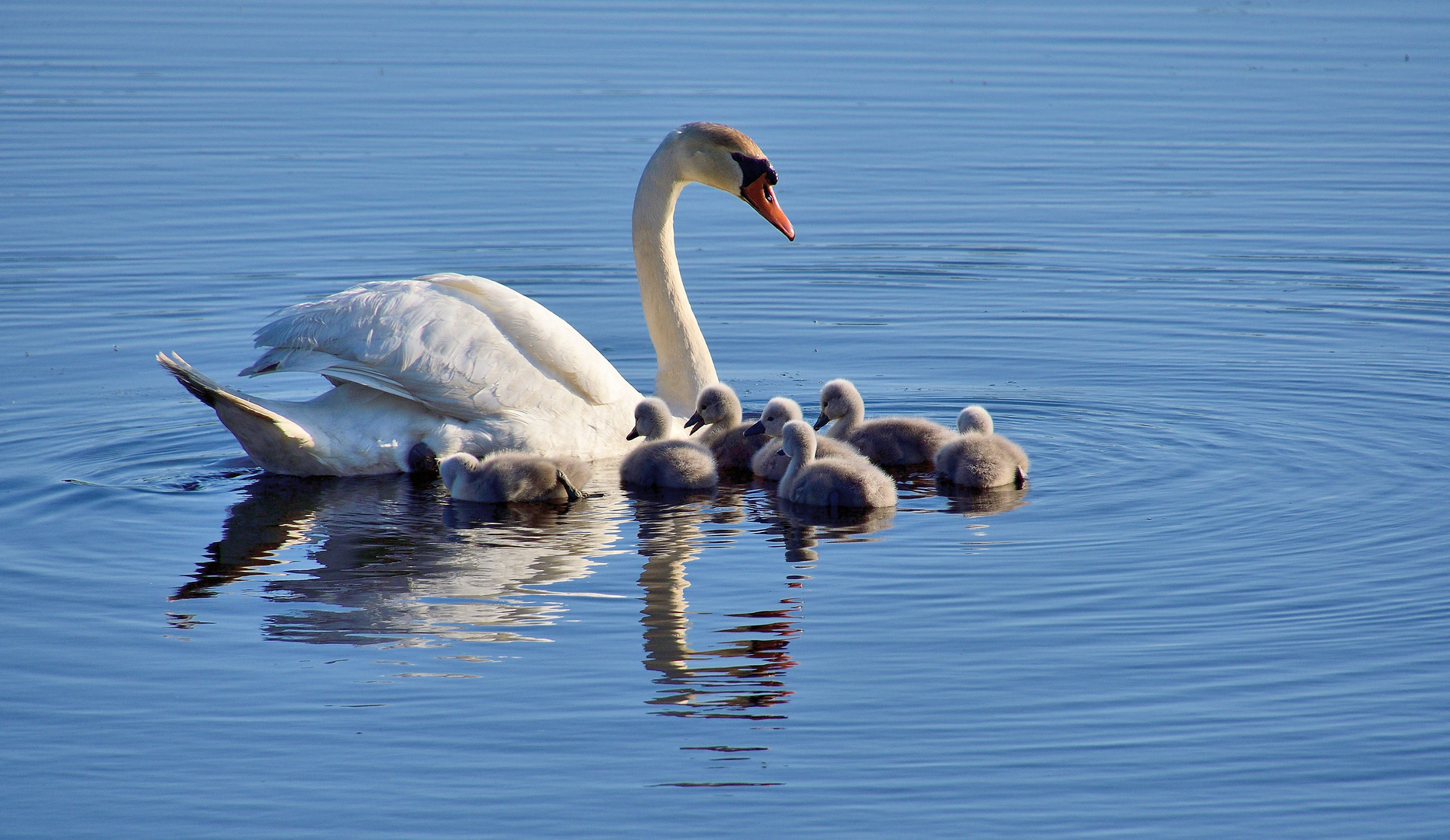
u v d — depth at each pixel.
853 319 21.86
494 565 12.69
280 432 14.38
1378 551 12.87
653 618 11.57
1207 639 11.20
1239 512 13.95
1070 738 9.81
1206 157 30.62
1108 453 15.98
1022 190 28.62
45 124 32.09
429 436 15.08
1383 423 16.86
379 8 45.97
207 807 9.09
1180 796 9.18
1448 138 31.80
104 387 18.25
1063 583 12.27
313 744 9.72
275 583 12.24
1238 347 20.16
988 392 18.41
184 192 27.66
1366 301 22.17
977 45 40.53
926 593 12.07
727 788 9.24
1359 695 10.31
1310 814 9.01
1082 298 22.62
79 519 13.76
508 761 9.53
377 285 15.44
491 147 30.89
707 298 22.92
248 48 39.91
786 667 10.75
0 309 21.44
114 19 43.78
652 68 37.44
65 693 10.36
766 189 17.53
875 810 9.05
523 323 15.55
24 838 8.81
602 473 15.68
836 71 37.41
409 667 10.72
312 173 29.05
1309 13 45.34
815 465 14.52
